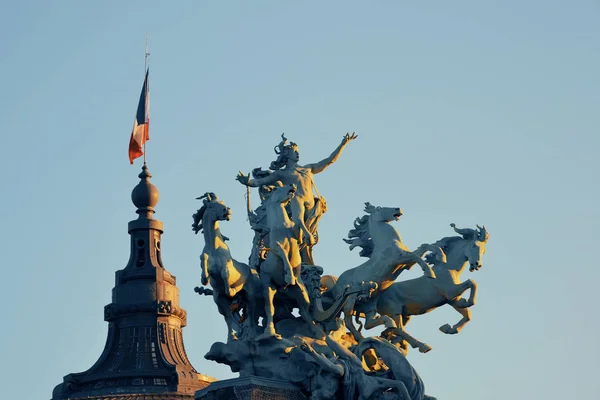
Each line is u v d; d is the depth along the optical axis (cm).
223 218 15775
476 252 16588
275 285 16050
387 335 16525
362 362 16075
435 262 16712
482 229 16712
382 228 16688
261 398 15575
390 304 16638
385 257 16512
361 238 16838
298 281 16150
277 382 15738
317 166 17075
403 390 15662
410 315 16788
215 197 15862
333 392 15662
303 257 16662
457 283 16550
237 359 15938
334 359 15812
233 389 15638
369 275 16512
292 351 15862
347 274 16675
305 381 15788
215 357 16012
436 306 16662
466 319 16625
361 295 16288
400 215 16750
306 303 16225
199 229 15925
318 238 16862
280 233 15988
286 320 16388
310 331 16312
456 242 16788
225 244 15875
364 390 15688
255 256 16238
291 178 16838
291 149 16988
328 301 16600
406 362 15925
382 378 15788
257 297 16012
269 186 16800
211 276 15688
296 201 16400
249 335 16012
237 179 16775
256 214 16362
